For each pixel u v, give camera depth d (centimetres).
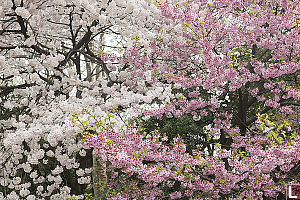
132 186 610
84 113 391
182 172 477
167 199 682
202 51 477
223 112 673
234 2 598
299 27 510
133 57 521
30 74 469
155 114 506
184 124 754
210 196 556
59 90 533
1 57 383
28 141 427
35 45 468
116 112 413
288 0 558
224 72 524
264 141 564
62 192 530
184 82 551
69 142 524
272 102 622
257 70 578
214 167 432
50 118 420
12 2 403
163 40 540
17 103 526
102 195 575
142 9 469
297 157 411
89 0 448
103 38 721
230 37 540
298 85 623
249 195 474
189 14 523
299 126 709
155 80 517
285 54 575
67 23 541
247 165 427
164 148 443
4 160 496
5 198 487
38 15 470
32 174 524
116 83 574
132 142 379
